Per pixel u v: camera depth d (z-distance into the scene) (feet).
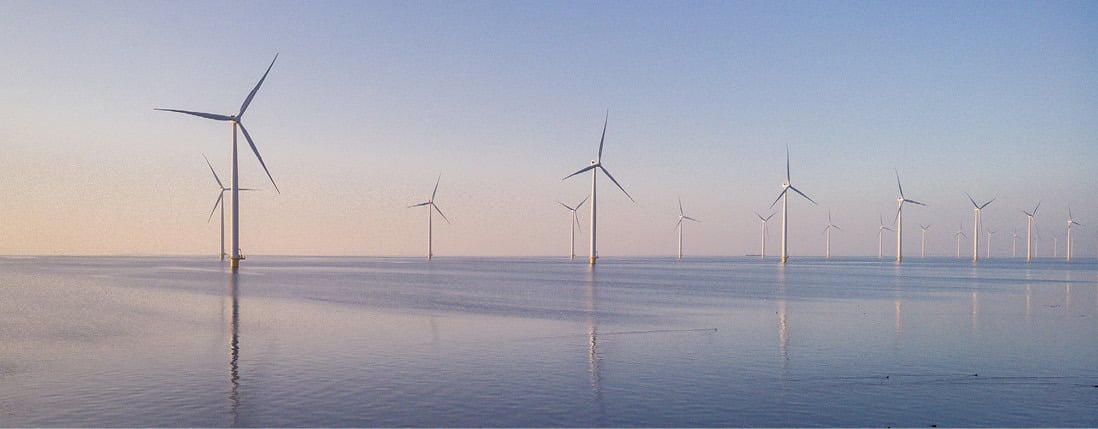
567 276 321.73
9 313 122.01
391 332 97.09
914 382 65.46
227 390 59.41
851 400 58.39
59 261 651.25
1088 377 68.49
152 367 69.10
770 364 73.87
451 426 49.83
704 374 68.18
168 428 48.80
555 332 98.32
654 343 88.22
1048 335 100.37
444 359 75.05
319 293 181.88
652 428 49.88
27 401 55.42
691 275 346.54
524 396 58.49
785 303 156.15
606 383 63.72
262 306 138.92
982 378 67.72
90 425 49.26
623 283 253.24
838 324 111.75
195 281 244.63
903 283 263.70
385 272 362.53
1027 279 308.60
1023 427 51.44
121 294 174.40
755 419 52.39
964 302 162.91
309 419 51.16
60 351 78.43
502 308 137.49
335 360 73.82
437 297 169.48
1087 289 224.12
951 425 51.70
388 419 51.37
